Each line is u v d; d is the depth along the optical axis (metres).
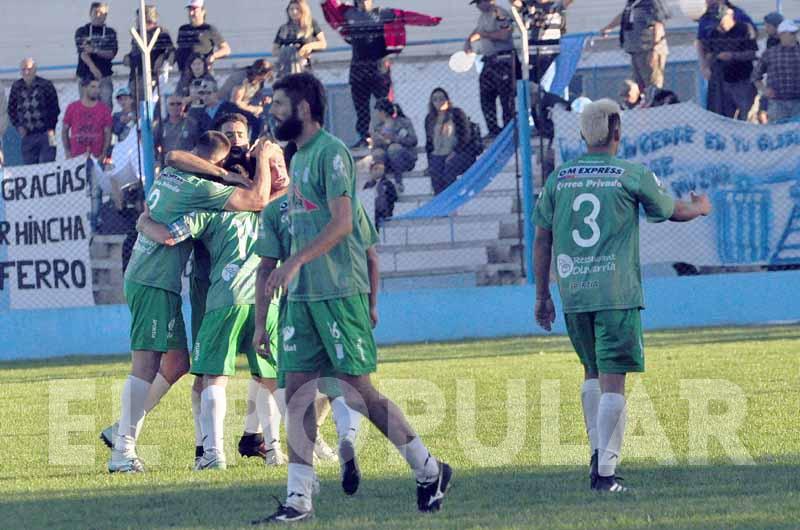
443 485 21.20
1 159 66.19
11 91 64.88
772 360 44.22
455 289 62.31
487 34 62.94
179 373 29.03
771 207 60.62
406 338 62.50
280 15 80.62
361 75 64.12
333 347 20.86
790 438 28.16
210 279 27.77
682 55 68.00
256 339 23.91
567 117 60.72
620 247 22.89
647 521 19.42
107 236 63.03
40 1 83.62
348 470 21.77
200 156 28.47
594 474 23.02
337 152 20.70
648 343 52.72
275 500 22.78
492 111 63.41
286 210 23.48
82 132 63.81
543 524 19.47
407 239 65.00
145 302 27.84
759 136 60.50
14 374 53.44
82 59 64.06
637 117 61.16
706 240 61.28
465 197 63.34
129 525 20.95
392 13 66.31
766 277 60.78
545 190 23.78
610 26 62.41
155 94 61.94
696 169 61.03
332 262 20.86
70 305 63.56
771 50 60.81
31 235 63.56
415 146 64.88
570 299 23.16
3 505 23.55
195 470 27.44
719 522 19.16
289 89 20.94
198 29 62.28
